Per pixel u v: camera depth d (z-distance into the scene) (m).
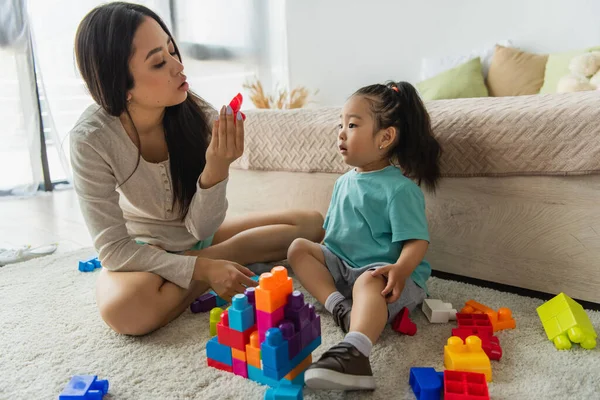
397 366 0.85
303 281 1.06
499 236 1.14
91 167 1.00
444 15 2.76
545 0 2.47
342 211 1.11
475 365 0.80
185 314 1.08
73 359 0.90
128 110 1.01
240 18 2.93
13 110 2.24
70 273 1.37
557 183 1.03
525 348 0.89
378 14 2.95
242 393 0.78
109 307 0.94
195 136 1.12
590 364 0.83
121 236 1.04
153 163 1.08
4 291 1.25
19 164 2.30
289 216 1.31
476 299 1.10
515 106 1.13
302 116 1.49
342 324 0.95
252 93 2.98
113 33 0.91
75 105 2.32
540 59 2.39
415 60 2.90
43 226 1.91
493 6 2.61
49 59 2.23
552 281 1.08
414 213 1.00
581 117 0.98
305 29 3.19
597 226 1.00
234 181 1.63
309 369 0.73
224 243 1.20
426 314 1.04
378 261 1.03
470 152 1.13
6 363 0.90
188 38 2.68
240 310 0.80
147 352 0.92
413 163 1.13
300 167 1.43
